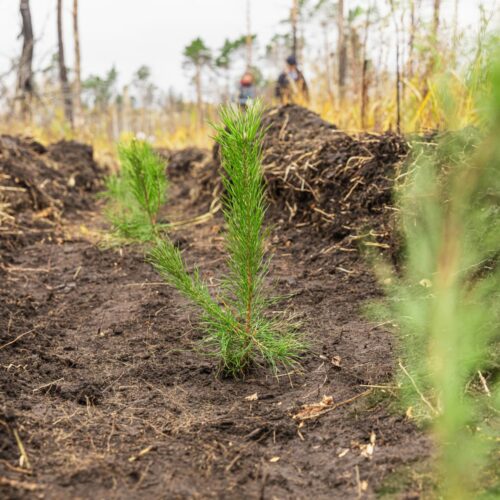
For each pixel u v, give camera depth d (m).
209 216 4.92
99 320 2.93
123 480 1.59
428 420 1.83
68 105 11.36
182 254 3.95
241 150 2.00
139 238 4.22
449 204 0.96
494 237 1.29
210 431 1.89
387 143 3.84
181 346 2.58
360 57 5.64
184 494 1.54
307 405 2.05
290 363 2.32
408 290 2.83
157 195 4.18
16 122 9.34
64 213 5.61
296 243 3.84
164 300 3.13
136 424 1.93
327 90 6.95
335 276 3.26
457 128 1.12
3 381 2.16
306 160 4.29
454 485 1.40
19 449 1.69
